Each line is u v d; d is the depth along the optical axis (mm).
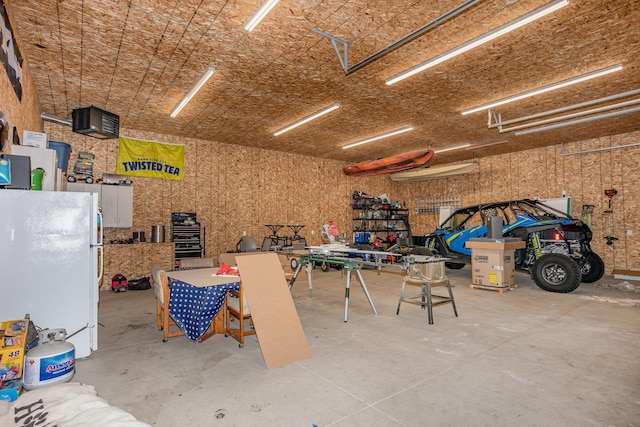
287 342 2846
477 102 5379
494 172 9320
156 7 3059
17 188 2711
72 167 6316
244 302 3234
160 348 3109
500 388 2295
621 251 7137
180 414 1999
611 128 6754
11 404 1821
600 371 2545
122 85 4727
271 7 2953
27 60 3996
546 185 8273
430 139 7652
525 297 5121
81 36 3518
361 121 6336
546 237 5750
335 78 4516
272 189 8875
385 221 11016
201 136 7449
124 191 6301
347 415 1981
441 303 3971
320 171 9891
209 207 7836
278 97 5156
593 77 4371
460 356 2859
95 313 2969
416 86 4762
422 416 1967
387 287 6039
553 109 5641
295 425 1887
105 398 2189
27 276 2678
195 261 6539
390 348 3057
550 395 2197
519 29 3373
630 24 3307
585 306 4547
